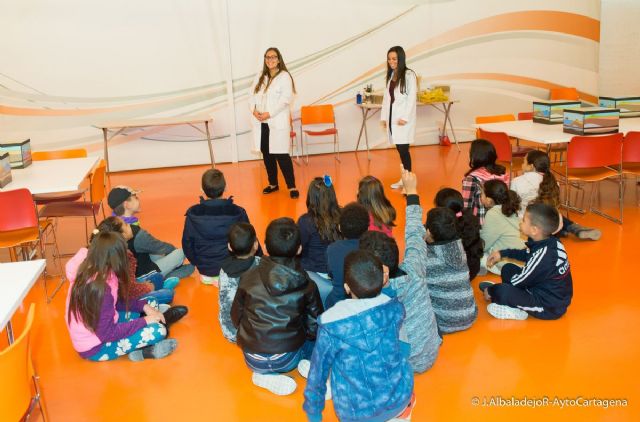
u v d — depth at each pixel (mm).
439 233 2834
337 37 7578
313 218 3172
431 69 8023
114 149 7254
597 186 5812
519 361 2730
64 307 3516
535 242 3043
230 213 3574
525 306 3076
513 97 8430
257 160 7730
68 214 4078
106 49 6922
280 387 2543
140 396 2578
